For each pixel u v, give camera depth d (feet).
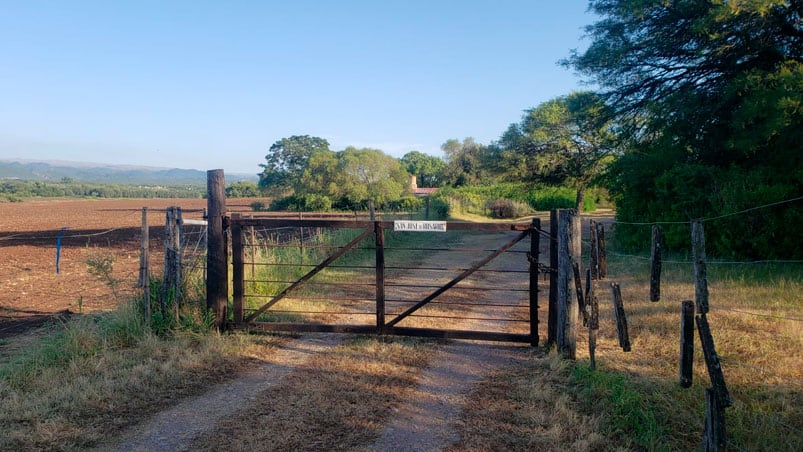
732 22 43.32
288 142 215.92
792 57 45.68
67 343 20.93
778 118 37.32
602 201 177.06
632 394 15.88
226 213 24.99
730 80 46.19
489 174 122.83
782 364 18.57
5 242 74.69
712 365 11.63
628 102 59.26
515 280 39.40
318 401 16.93
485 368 20.08
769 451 13.05
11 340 23.91
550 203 146.82
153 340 22.36
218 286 24.75
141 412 16.15
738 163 47.03
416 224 23.16
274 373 19.65
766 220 38.37
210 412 16.15
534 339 22.49
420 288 36.04
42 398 16.67
